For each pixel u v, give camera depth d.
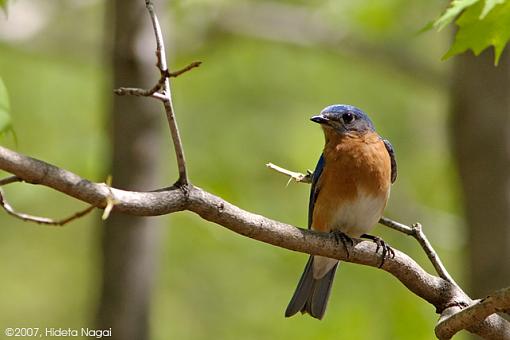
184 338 16.31
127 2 10.83
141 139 11.14
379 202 9.48
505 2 6.87
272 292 16.25
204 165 16.17
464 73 12.07
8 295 17.98
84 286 18.20
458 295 7.67
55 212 16.98
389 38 16.17
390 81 18.39
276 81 18.03
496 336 7.33
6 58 17.19
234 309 16.36
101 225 11.98
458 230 15.03
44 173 5.62
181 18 15.66
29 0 16.05
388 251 7.59
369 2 15.83
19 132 16.28
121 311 11.36
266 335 15.89
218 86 17.75
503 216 11.88
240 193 15.73
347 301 15.30
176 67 16.59
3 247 18.16
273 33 16.17
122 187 11.20
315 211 9.59
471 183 12.06
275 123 17.55
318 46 16.14
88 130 16.31
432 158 17.95
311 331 15.20
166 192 6.23
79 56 16.20
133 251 11.38
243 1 16.34
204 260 16.28
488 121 11.91
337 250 7.40
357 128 9.56
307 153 16.31
